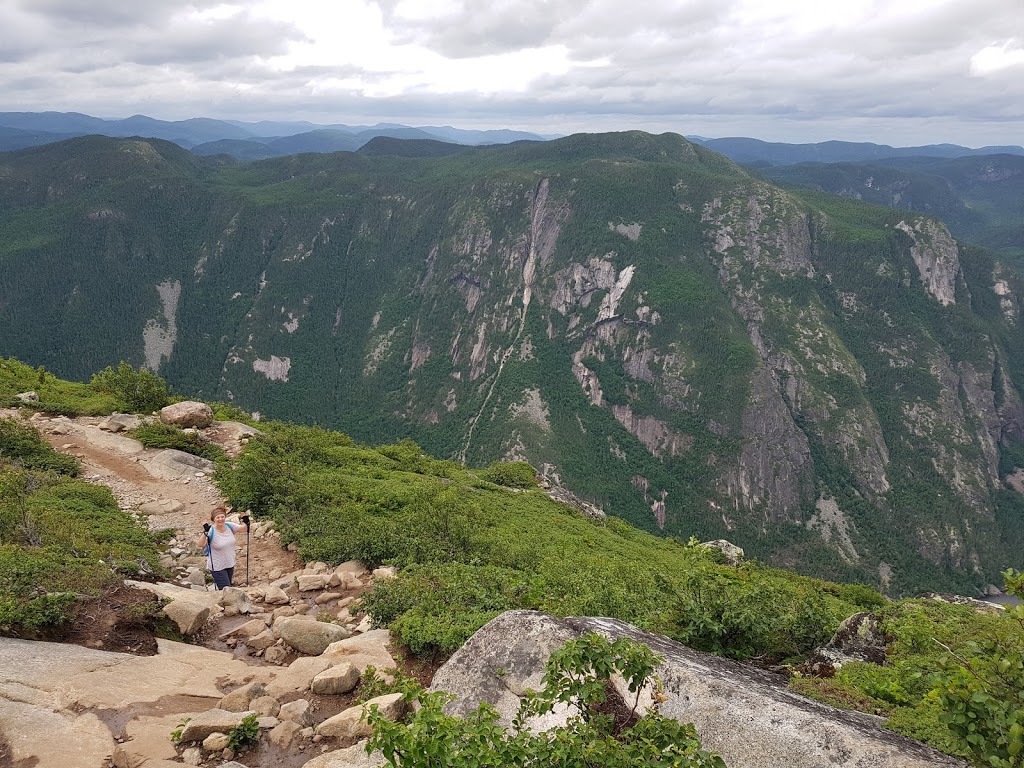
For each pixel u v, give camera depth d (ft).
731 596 40.65
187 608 39.73
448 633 36.60
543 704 20.77
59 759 23.89
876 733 23.62
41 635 33.53
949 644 39.78
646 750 18.54
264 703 29.99
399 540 61.36
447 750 17.70
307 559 57.41
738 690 25.07
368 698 30.96
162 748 25.85
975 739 19.31
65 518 53.16
